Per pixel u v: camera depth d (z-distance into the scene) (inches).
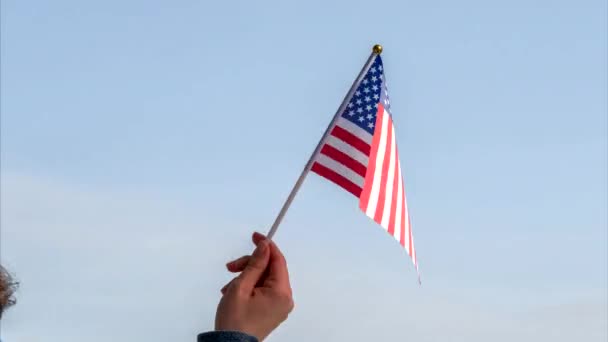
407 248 329.4
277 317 183.2
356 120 337.1
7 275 157.0
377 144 335.3
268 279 187.2
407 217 333.4
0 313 155.5
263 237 193.3
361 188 325.1
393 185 335.0
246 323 180.1
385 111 342.3
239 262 193.6
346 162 329.1
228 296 183.6
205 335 174.4
